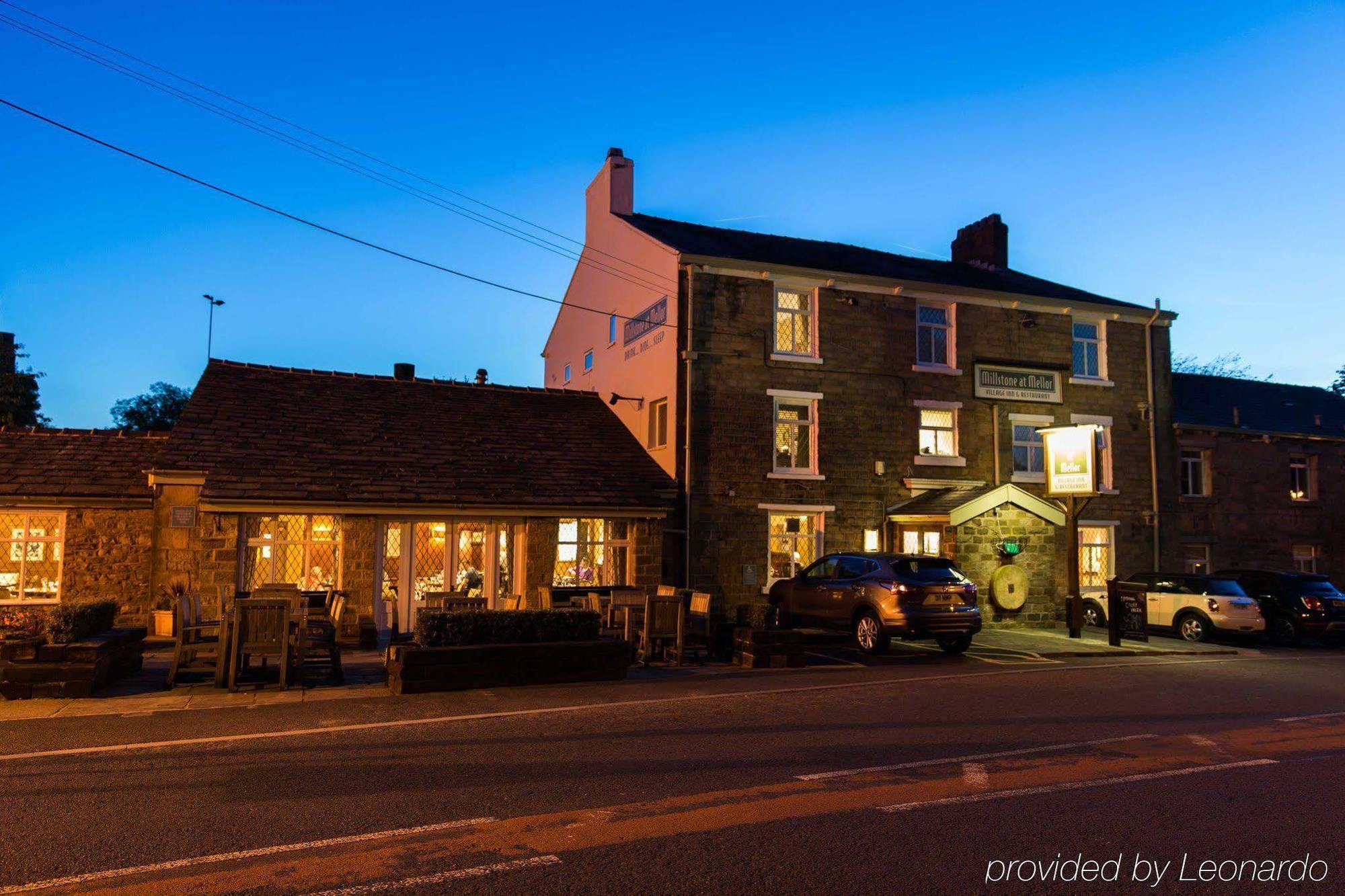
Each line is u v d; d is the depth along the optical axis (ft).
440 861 17.70
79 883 16.44
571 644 41.47
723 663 49.44
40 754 26.14
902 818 20.77
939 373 79.56
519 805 21.44
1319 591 71.20
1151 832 20.11
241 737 28.66
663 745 28.09
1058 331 84.69
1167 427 88.43
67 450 61.26
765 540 72.28
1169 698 39.27
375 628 54.08
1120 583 75.92
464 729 30.48
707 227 89.15
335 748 27.30
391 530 61.31
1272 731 31.55
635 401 78.64
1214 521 90.99
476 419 73.56
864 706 35.83
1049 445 68.44
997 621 72.84
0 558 56.80
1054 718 33.68
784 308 75.87
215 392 66.69
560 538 66.28
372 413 70.18
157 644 53.01
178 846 18.40
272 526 58.49
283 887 16.33
